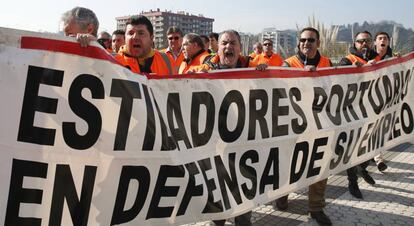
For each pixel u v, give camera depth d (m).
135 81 2.41
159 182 2.51
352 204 4.94
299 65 4.48
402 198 5.16
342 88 3.91
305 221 4.44
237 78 3.08
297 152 3.52
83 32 2.75
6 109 2.10
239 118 3.09
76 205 2.25
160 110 2.60
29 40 2.13
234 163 3.05
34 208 2.17
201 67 3.97
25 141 2.14
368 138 4.24
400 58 4.55
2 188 2.12
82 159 2.25
